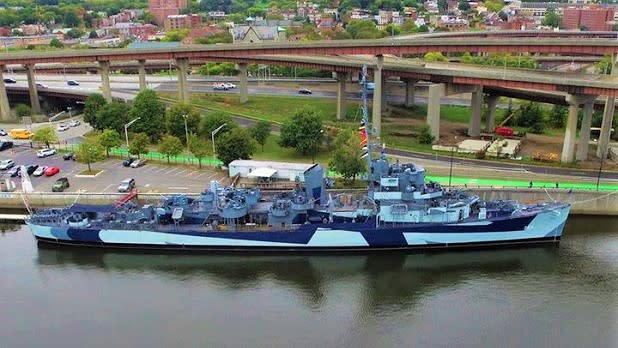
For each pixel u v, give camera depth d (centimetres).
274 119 16512
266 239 8356
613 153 12938
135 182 10838
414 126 16800
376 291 7550
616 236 8869
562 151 13412
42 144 13800
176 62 17838
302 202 8425
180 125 13738
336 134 13488
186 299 7394
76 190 10400
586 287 7506
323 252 8469
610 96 11750
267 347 6378
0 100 17525
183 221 8650
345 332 6662
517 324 6750
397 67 16975
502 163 11962
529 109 17338
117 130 14262
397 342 6462
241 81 18825
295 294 7506
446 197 8525
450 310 7081
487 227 8238
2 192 10181
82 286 7744
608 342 6378
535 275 7819
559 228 8438
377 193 8244
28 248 8888
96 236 8594
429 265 8169
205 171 11600
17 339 6569
